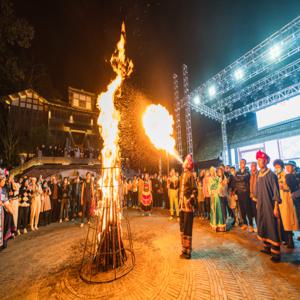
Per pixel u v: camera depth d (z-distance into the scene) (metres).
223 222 5.91
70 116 25.48
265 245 4.10
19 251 4.80
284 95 13.96
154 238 5.39
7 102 21.69
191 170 4.36
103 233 3.75
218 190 6.01
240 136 19.80
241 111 17.47
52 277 3.44
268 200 3.94
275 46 11.63
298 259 3.78
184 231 4.08
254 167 5.59
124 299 2.74
